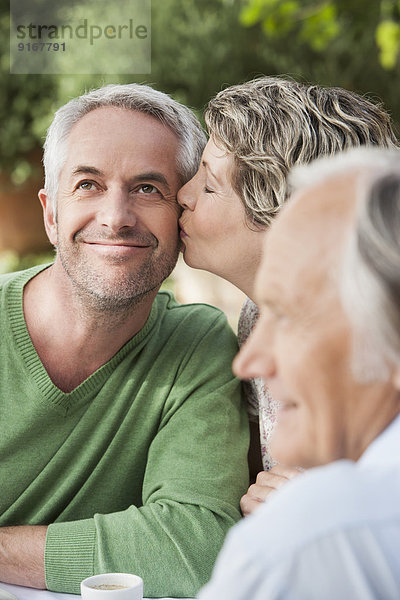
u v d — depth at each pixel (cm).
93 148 208
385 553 86
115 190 208
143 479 222
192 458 209
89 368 218
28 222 1146
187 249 222
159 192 213
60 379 219
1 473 216
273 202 207
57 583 194
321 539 86
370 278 88
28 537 198
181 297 725
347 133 209
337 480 91
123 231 207
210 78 955
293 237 95
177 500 201
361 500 88
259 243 213
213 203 213
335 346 93
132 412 218
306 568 86
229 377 226
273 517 90
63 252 212
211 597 92
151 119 214
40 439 216
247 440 222
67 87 952
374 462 95
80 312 212
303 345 95
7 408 216
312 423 99
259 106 210
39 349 219
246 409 233
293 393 98
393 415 97
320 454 100
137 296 211
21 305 220
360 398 96
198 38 958
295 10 638
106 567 191
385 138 215
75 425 217
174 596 192
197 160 223
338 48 935
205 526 197
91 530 196
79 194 209
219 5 980
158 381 221
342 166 98
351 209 93
